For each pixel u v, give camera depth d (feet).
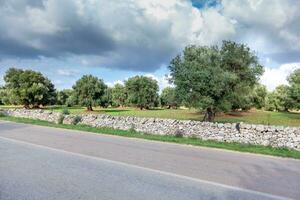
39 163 30.60
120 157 35.12
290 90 158.10
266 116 179.32
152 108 331.57
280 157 39.37
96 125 80.23
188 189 22.39
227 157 37.83
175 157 36.42
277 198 20.86
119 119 75.72
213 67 88.53
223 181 25.08
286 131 49.06
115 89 350.43
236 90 94.17
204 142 52.29
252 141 52.03
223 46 96.58
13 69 290.35
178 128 63.16
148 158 35.04
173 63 92.48
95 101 260.42
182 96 88.43
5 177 24.86
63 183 23.26
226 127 56.24
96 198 19.80
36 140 49.11
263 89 262.67
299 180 26.27
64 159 32.96
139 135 60.85
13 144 43.91
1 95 313.73
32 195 20.22
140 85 309.22
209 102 86.22
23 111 115.24
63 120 89.71
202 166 31.27
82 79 263.70
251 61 97.50
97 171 27.53
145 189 22.08
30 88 281.13
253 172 29.17
